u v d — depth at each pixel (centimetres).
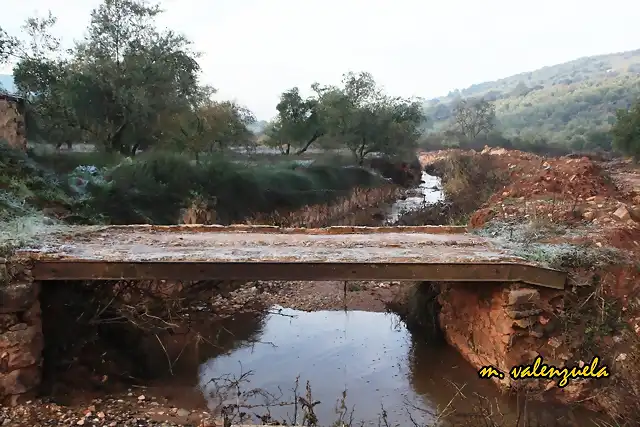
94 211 1138
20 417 548
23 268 593
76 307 665
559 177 1077
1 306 561
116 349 717
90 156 1548
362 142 2822
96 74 1683
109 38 1741
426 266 635
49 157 1418
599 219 832
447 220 1588
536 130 5922
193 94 1969
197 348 810
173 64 1825
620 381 581
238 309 999
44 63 1683
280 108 2797
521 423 577
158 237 791
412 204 2242
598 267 648
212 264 625
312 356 809
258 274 630
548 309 628
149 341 780
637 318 620
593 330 616
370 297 1084
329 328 927
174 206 1397
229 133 2208
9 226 759
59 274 605
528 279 624
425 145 5769
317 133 2795
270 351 827
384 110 2867
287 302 1056
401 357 803
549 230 799
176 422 577
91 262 607
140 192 1338
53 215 994
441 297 868
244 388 694
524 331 625
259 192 1758
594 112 6122
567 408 598
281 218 1648
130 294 749
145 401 628
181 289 832
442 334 866
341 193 2170
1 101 1192
